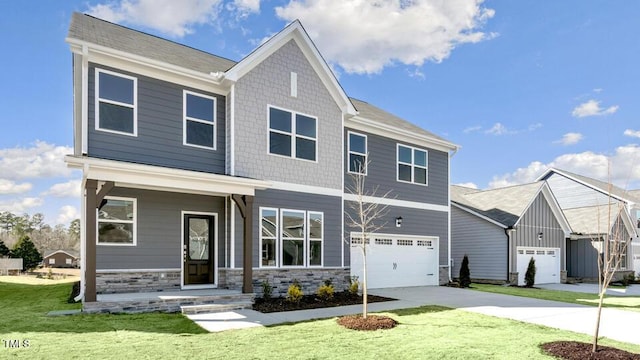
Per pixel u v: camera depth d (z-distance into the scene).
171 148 10.79
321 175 13.11
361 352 6.14
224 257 11.56
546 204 21.42
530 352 6.30
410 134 16.33
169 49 12.85
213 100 11.62
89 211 8.48
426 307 10.65
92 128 9.69
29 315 8.21
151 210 10.73
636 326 8.65
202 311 9.18
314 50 13.05
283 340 6.78
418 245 16.56
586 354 6.16
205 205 11.53
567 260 24.09
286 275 11.91
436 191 17.44
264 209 11.73
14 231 64.56
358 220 14.51
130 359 5.51
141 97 10.47
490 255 19.55
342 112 13.95
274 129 12.20
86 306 8.37
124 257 10.25
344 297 11.86
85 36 10.12
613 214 24.30
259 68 11.99
